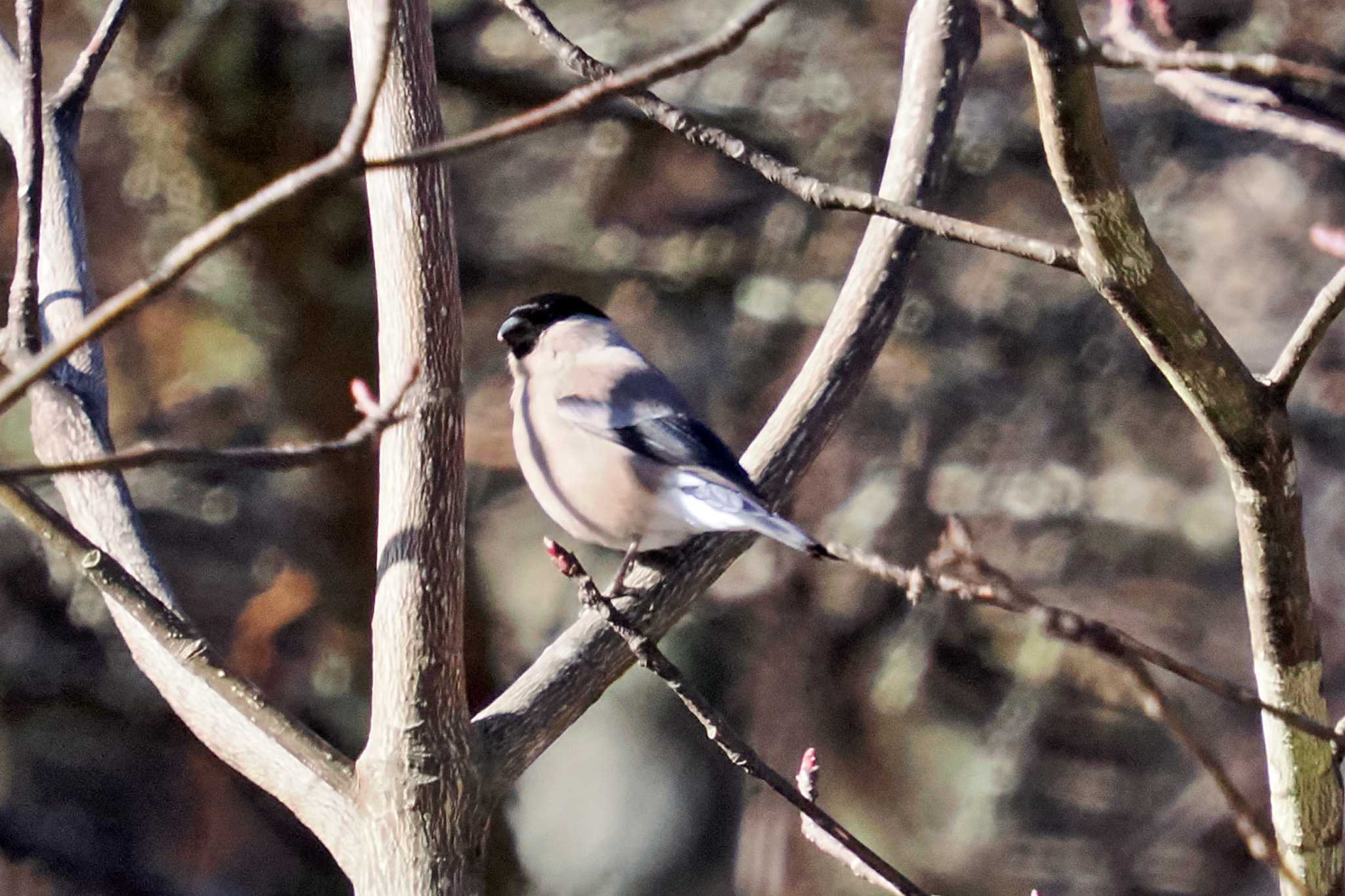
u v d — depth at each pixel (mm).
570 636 5258
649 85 3238
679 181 14453
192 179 12609
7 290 13078
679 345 14602
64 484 5422
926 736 14414
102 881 12984
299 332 12305
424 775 4793
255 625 11945
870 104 13797
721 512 5805
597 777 14828
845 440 14297
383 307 5176
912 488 14195
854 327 6129
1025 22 3602
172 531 13688
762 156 4293
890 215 4164
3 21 12117
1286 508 4219
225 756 4973
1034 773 14523
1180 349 4043
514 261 14570
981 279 14484
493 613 12711
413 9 5285
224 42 12469
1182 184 14406
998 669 14758
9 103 6004
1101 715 14828
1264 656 4348
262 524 13688
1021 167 14336
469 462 13797
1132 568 14766
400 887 4719
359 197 12281
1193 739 3404
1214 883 14227
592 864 14594
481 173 14617
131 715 13562
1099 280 3971
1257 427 4137
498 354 14461
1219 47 11000
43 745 13492
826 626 13758
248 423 13969
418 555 4934
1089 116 3721
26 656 13516
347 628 12078
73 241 5824
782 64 13867
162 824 13352
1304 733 4219
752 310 14031
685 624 14336
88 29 12875
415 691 4855
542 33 4793
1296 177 14297
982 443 14523
